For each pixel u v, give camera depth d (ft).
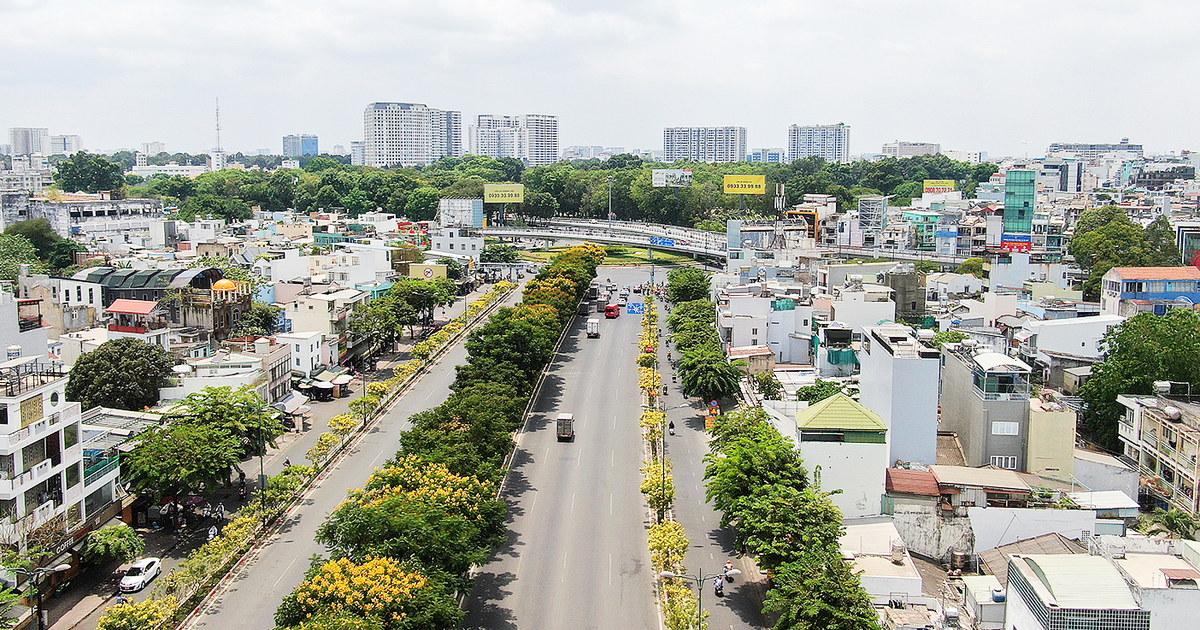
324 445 419.74
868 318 545.85
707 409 525.75
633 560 334.03
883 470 324.39
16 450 292.40
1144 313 452.35
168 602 276.00
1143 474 377.09
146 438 363.97
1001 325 574.56
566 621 288.30
